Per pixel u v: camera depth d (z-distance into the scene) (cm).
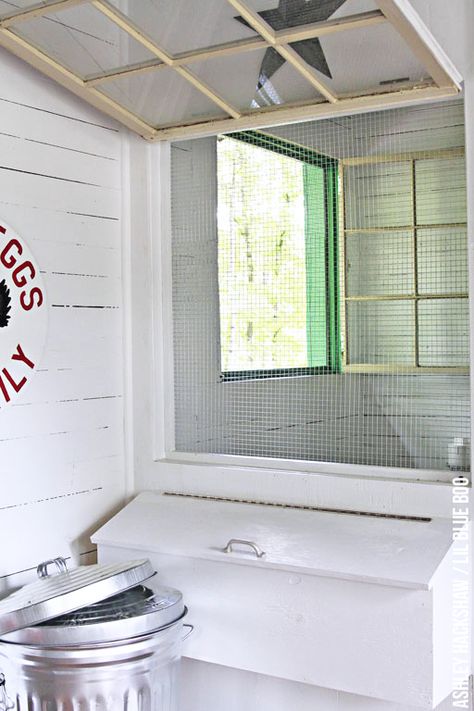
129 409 263
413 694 182
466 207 215
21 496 225
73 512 243
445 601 192
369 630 187
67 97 241
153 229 263
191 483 253
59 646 180
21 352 224
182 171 262
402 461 226
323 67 199
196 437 261
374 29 181
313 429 240
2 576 219
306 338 241
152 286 263
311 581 194
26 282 225
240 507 236
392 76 202
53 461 236
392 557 191
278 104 223
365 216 232
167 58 203
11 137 222
